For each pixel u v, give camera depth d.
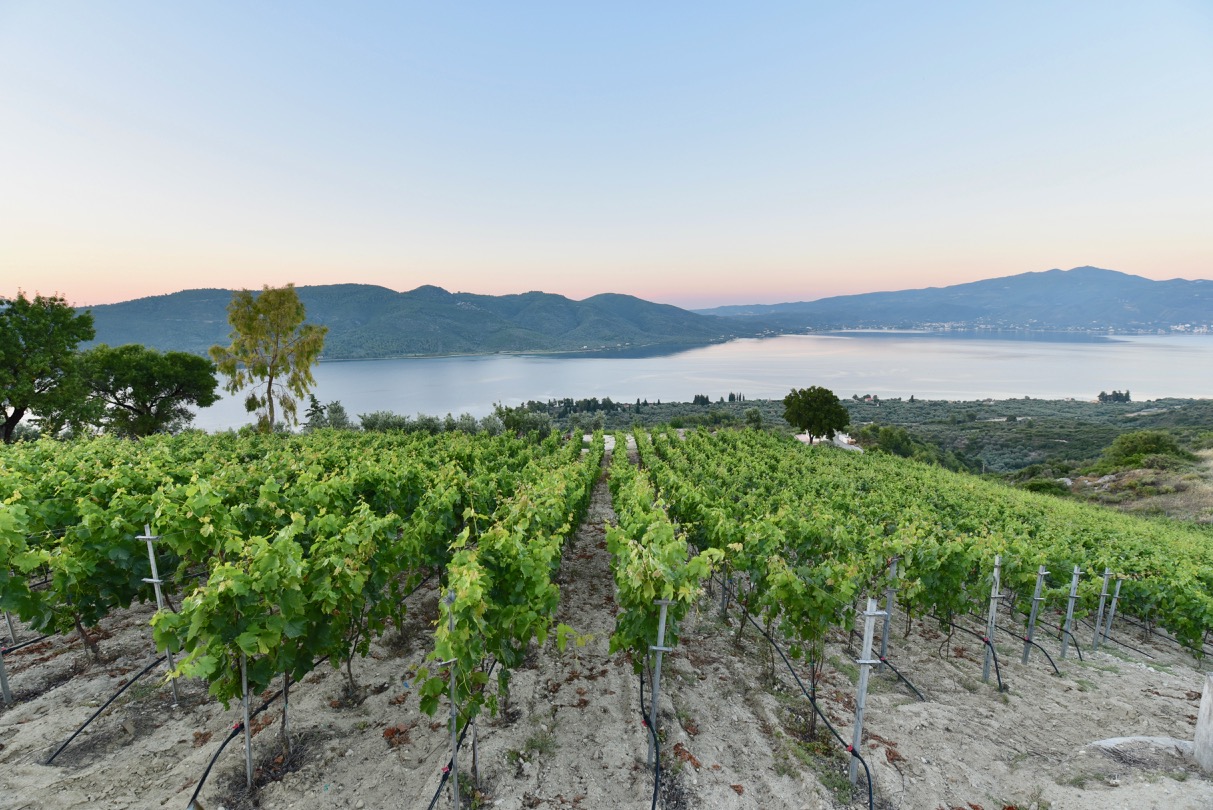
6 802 4.22
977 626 10.30
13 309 22.52
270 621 4.34
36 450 12.47
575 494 11.06
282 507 8.16
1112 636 10.58
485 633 4.82
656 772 4.66
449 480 10.50
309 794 4.56
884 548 8.20
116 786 4.51
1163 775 5.07
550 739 5.43
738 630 8.42
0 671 5.55
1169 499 32.81
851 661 7.97
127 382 29.83
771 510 12.61
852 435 69.06
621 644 5.84
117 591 6.20
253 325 27.72
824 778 5.15
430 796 4.54
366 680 6.39
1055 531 14.48
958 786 5.13
